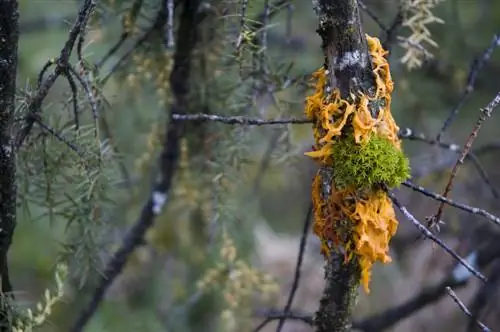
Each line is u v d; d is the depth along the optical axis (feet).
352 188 3.20
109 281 4.08
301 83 3.68
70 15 4.75
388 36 3.69
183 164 4.02
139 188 4.56
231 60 3.75
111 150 3.61
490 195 4.78
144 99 4.39
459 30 4.38
